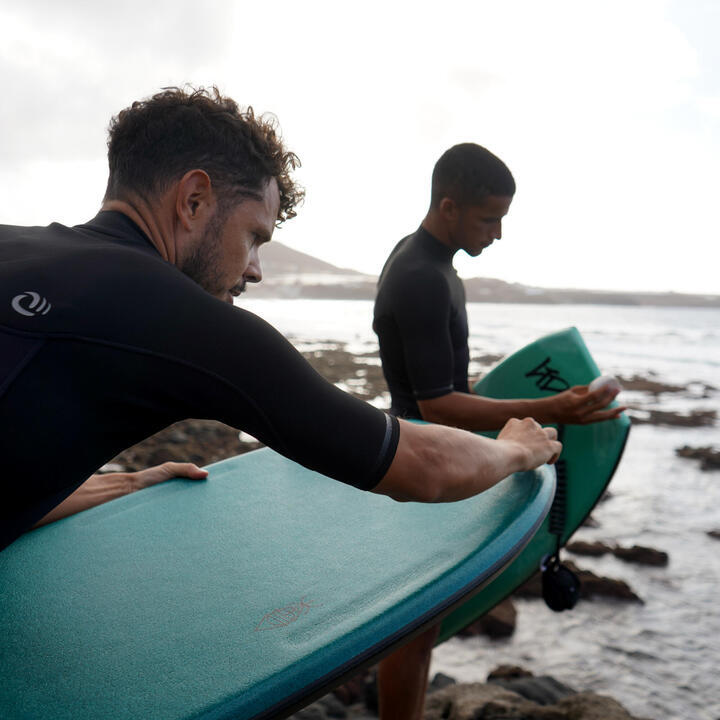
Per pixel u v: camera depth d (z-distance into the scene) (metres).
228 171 1.12
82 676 1.03
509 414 2.29
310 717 2.73
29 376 0.86
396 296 2.34
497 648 3.62
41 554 1.44
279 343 1.00
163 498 1.73
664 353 29.97
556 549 2.67
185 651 1.08
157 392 0.93
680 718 2.96
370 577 1.28
